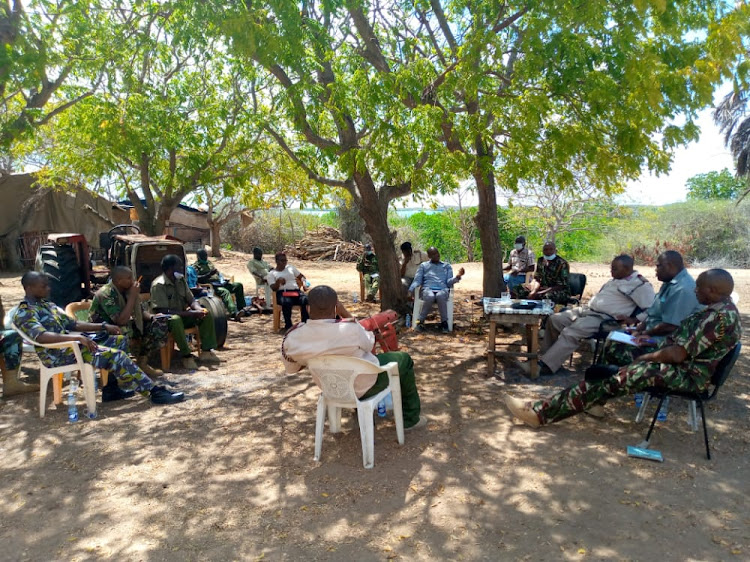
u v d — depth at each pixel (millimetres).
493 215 8625
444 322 8328
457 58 6445
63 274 8445
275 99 8047
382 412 4883
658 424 4609
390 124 6094
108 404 5332
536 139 5988
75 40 7133
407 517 3316
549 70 5910
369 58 7637
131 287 5730
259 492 3646
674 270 4973
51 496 3625
